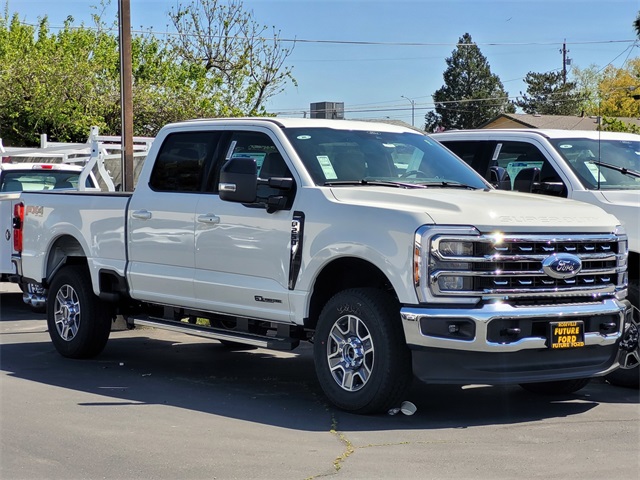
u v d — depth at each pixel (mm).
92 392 7797
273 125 7797
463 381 6434
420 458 5699
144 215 8570
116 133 32688
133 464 5566
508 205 6809
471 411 7145
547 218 6785
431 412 7074
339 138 7871
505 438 6234
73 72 31531
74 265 9656
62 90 31203
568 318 6684
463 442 6109
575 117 50250
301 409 7137
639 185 9109
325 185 7324
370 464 5562
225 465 5539
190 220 8125
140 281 8641
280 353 10156
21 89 31375
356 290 6836
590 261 6953
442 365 6441
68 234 9484
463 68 93812
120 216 8859
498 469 5465
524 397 7773
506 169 9602
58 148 16281
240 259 7676
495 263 6500
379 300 6672
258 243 7527
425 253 6402
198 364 9375
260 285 7516
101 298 9055
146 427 6508
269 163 7695
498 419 6852
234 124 8117
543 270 6641
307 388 8055
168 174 8539
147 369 9016
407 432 6379
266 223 7469
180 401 7445
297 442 6086
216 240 7871
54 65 31828
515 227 6586
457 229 6445
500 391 8023
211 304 7988
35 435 6262
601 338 6855
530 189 8742
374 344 6637
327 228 7008
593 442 6137
